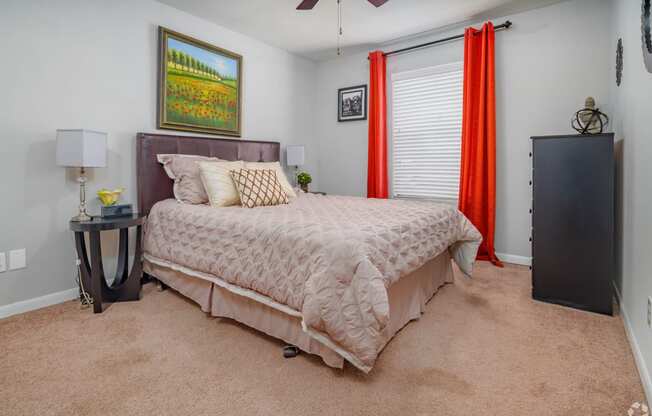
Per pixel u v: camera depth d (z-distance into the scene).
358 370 1.64
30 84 2.35
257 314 1.96
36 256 2.41
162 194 3.04
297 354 1.78
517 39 3.40
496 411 1.36
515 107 3.45
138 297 2.53
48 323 2.14
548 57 3.26
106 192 2.56
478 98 3.57
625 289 2.16
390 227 1.88
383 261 1.66
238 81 3.79
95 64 2.68
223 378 1.58
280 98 4.38
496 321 2.18
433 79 3.97
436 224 2.35
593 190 2.30
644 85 1.78
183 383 1.54
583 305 2.35
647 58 1.64
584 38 3.09
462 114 3.70
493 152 3.47
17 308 2.31
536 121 3.35
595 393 1.47
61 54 2.49
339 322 1.48
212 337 1.96
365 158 4.56
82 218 2.43
